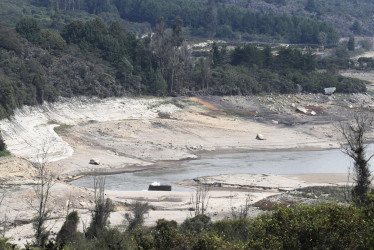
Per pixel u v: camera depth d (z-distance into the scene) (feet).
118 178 566.36
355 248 179.01
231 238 266.57
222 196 486.79
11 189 451.53
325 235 185.37
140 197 469.57
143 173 593.42
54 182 475.31
